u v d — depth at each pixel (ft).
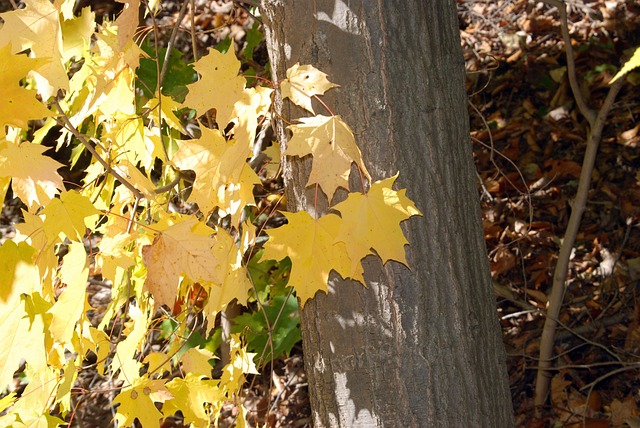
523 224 11.48
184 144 6.55
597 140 8.36
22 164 6.38
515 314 9.16
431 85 6.55
